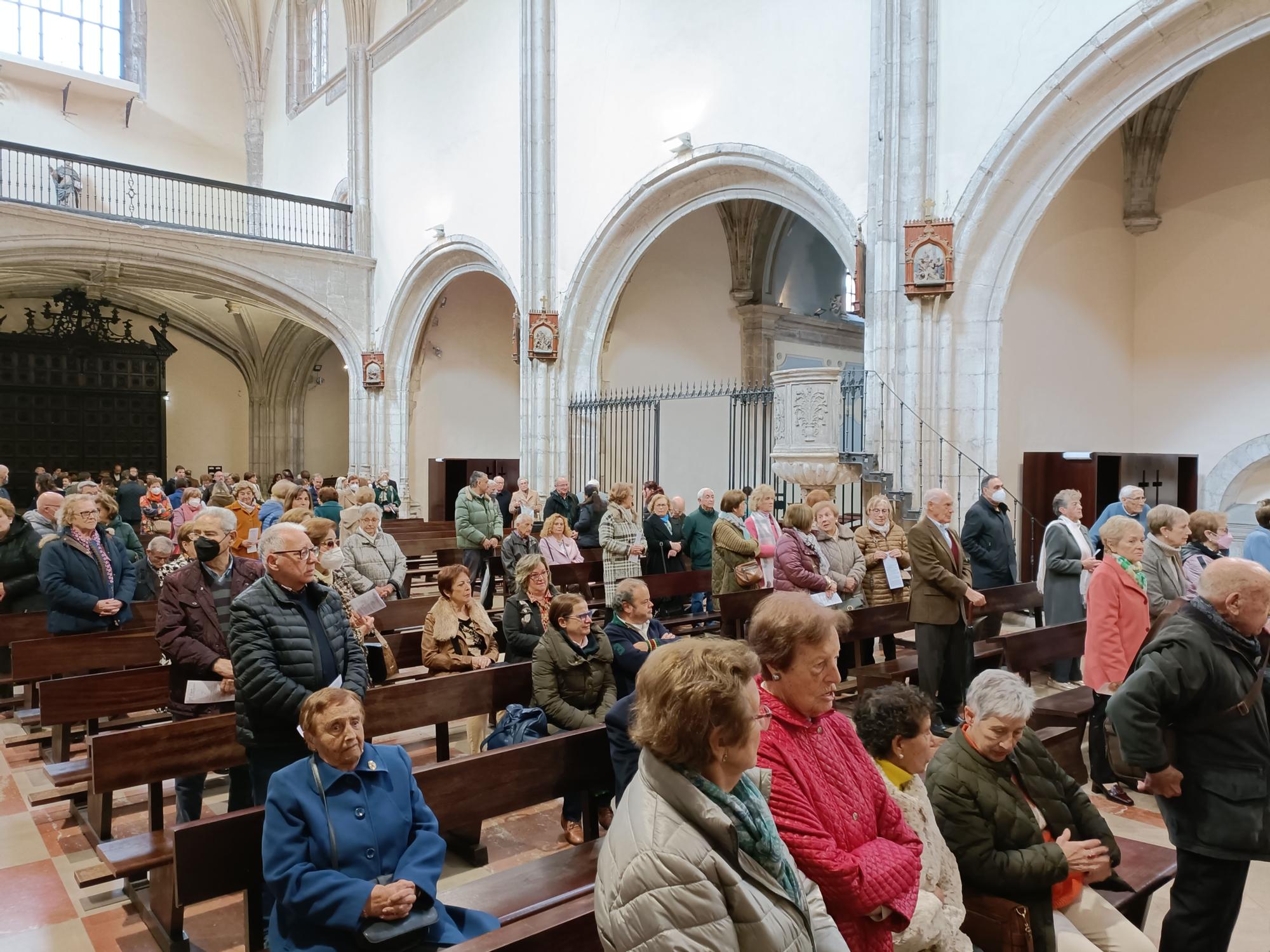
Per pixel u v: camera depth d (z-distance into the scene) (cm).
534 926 226
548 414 1405
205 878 267
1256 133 966
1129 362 1064
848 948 189
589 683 440
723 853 157
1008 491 897
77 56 2169
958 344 885
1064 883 284
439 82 1697
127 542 803
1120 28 759
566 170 1392
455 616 512
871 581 685
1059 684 663
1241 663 276
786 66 1050
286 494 805
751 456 1566
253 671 326
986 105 854
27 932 342
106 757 344
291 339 2377
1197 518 550
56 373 2084
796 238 1703
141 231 1605
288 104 2302
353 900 242
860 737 252
